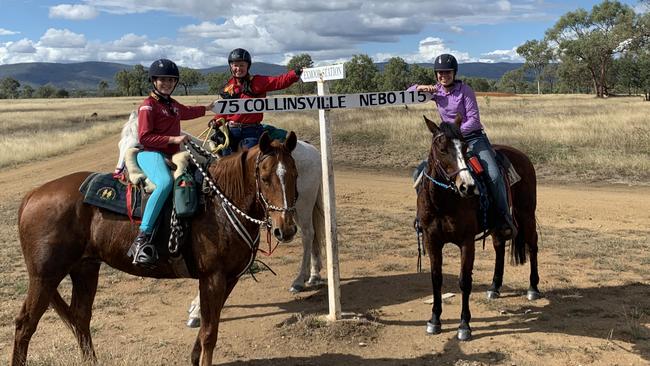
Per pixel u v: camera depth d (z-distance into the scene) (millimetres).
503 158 6430
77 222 4652
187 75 140625
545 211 12156
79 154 25062
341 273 8172
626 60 69688
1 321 6332
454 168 5180
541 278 7594
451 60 5898
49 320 6473
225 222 4512
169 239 4488
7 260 8977
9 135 32406
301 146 7164
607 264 8102
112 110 56031
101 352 5223
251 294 7348
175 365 5172
